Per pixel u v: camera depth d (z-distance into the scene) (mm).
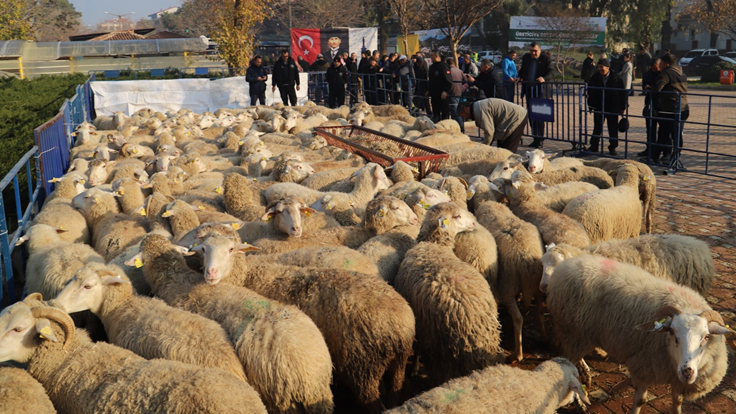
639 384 4805
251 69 22719
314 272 5262
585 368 5387
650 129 13492
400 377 5008
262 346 4379
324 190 9594
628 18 47375
